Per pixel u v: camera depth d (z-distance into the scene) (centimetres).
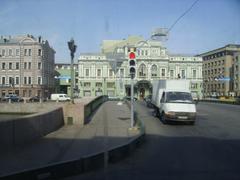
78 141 1301
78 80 9931
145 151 1209
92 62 9769
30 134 1280
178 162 1020
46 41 9150
